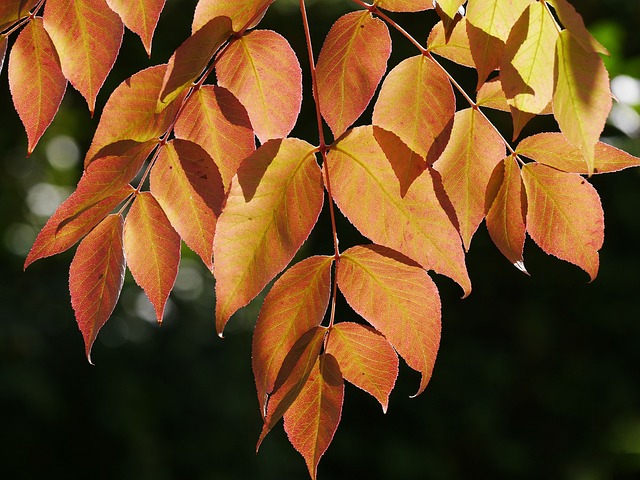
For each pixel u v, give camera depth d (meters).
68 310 4.35
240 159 0.90
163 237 0.90
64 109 4.45
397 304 0.87
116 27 0.89
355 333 0.88
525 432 4.12
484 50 0.84
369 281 0.87
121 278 0.91
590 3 3.07
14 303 4.27
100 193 0.89
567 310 3.98
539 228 0.89
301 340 0.87
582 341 4.01
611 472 3.73
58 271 4.52
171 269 0.91
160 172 0.89
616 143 1.83
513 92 0.83
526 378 4.08
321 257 0.87
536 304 3.99
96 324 0.91
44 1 0.92
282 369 0.87
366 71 0.89
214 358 4.59
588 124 0.81
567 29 0.81
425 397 4.12
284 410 0.86
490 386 4.08
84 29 0.90
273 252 0.86
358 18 0.88
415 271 0.87
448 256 0.87
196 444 4.25
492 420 4.06
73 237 0.90
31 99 0.92
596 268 0.89
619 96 1.42
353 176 0.87
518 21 0.82
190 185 0.89
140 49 3.70
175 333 4.55
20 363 4.05
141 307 4.52
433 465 4.07
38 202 5.13
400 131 0.87
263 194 0.86
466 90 2.65
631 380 3.95
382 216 0.87
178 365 4.44
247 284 0.86
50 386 4.10
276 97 0.90
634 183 3.52
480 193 0.90
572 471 3.83
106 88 3.83
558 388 4.03
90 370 4.23
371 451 4.15
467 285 0.87
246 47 0.89
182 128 0.89
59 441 4.13
